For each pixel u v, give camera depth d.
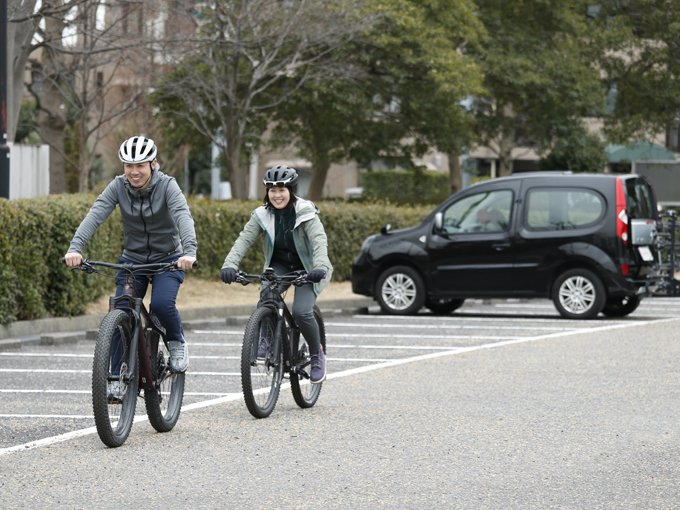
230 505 7.95
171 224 10.54
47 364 15.90
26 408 12.16
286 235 11.62
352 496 8.21
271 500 8.09
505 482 8.65
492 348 17.61
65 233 20.17
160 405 10.67
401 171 71.00
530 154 74.31
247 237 11.69
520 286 22.91
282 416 11.65
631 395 12.88
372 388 13.59
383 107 43.53
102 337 9.66
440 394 13.07
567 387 13.53
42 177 28.83
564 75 46.12
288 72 39.19
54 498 8.14
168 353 10.90
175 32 31.27
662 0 47.88
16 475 8.88
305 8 32.06
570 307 22.53
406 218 33.34
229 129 34.62
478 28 42.50
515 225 22.98
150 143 10.23
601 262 22.05
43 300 20.06
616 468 9.13
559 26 47.88
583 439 10.35
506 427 10.95
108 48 28.08
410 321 22.56
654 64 49.84
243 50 32.81
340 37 34.66
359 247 31.89
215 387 13.70
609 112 50.44
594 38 48.41
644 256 22.59
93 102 34.25
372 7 35.50
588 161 50.47
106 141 61.66
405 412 11.85
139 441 10.29
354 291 24.62
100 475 8.88
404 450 9.88
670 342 18.17
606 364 15.59
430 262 23.70
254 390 11.28
